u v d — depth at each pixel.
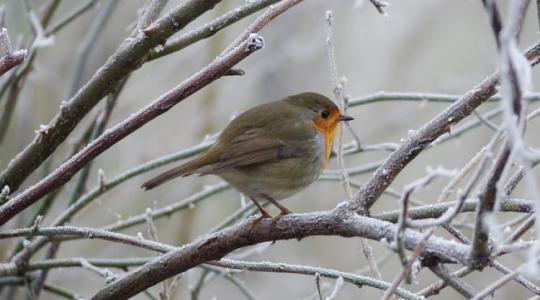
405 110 15.94
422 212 7.16
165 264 7.05
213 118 14.67
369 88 16.67
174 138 14.44
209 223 15.37
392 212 7.27
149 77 14.00
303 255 16.17
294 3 6.96
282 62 15.35
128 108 13.48
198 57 14.44
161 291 8.23
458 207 5.01
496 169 5.12
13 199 6.86
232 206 15.55
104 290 7.26
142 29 7.20
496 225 4.90
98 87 7.02
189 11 6.81
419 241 5.55
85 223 14.04
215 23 7.12
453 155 16.94
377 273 7.63
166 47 7.09
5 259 11.30
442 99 9.39
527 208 6.88
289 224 6.50
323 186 16.36
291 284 15.97
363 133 16.28
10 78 9.55
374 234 5.98
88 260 9.19
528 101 4.81
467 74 16.58
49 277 13.22
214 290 15.76
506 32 4.29
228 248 6.79
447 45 17.45
